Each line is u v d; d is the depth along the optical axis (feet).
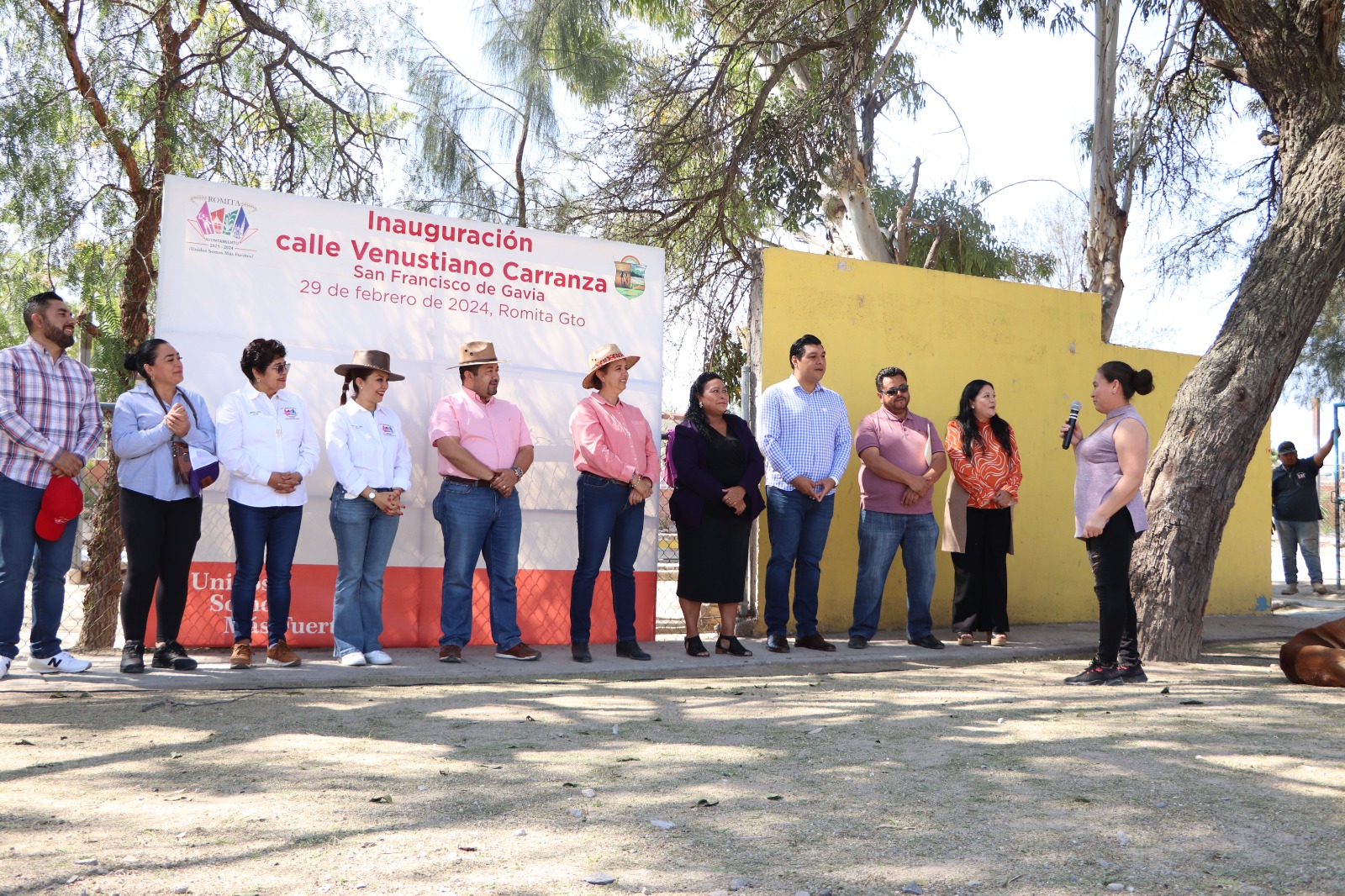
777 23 35.60
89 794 10.92
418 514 22.06
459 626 20.15
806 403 23.02
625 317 24.20
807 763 12.71
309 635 21.07
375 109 30.30
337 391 21.40
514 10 36.01
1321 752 13.39
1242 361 23.03
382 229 21.95
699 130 34.91
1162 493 23.36
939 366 28.45
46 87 23.79
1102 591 19.24
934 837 9.83
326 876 8.63
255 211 20.89
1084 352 31.45
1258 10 23.88
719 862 9.10
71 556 18.22
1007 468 24.58
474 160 35.04
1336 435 44.78
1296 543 43.73
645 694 17.61
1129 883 8.70
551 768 12.33
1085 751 13.43
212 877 8.57
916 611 24.23
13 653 17.47
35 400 17.39
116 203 24.99
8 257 24.32
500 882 8.55
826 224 49.90
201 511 18.62
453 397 20.67
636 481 21.12
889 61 40.34
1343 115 23.40
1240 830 10.11
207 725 14.40
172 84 25.27
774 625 22.77
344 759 12.57
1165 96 35.35
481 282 22.81
